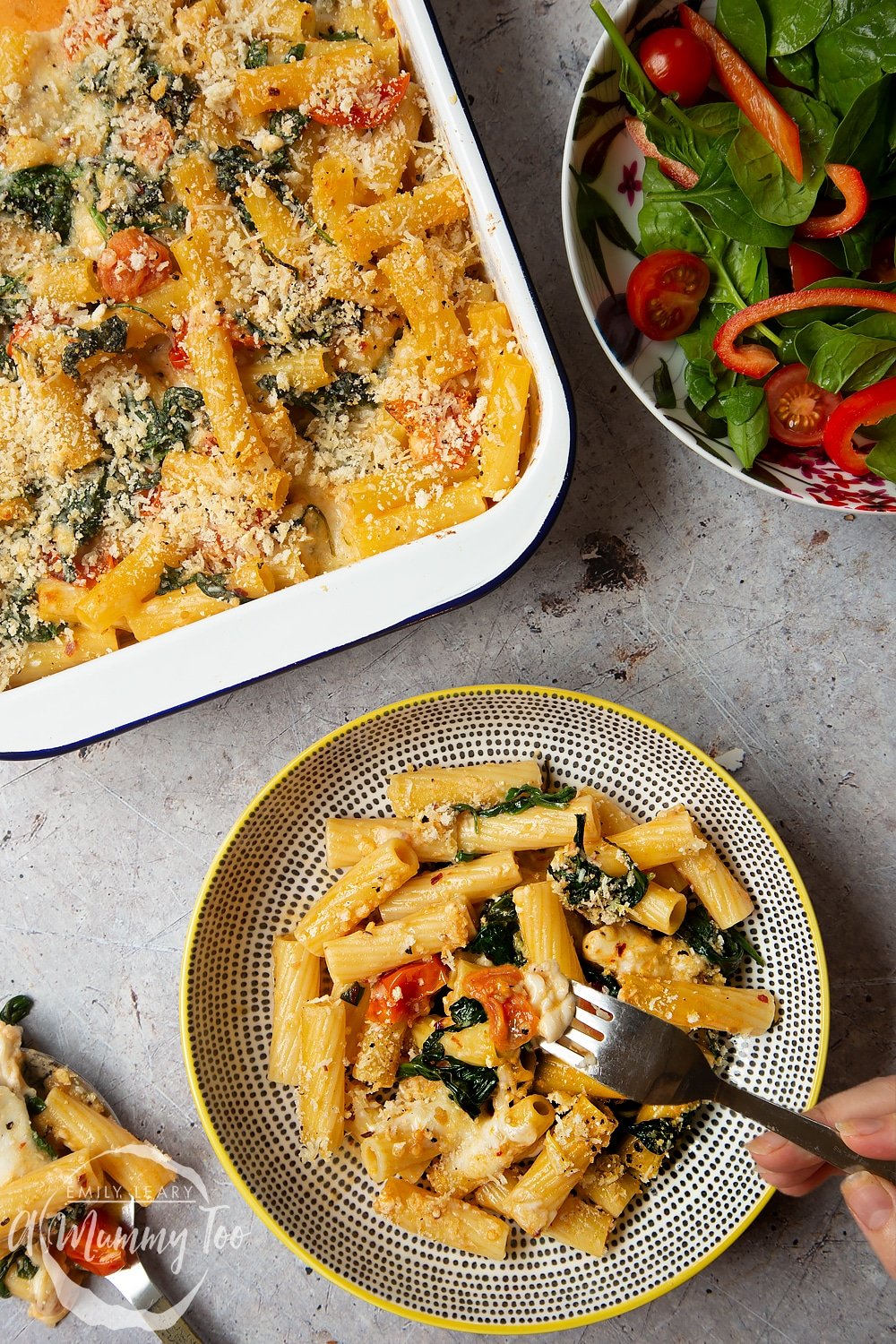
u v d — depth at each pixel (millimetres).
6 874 707
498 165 690
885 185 618
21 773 707
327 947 644
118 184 656
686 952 642
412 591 629
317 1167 658
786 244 621
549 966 625
